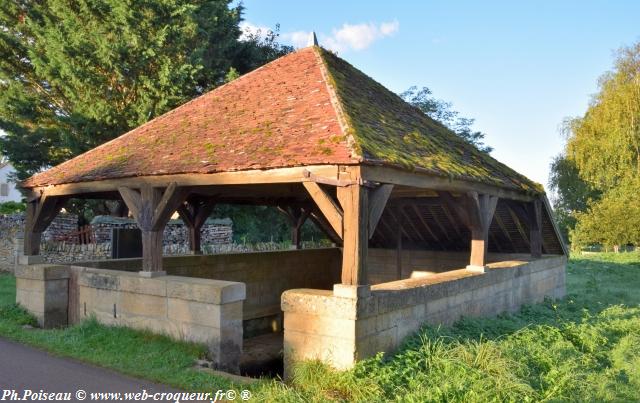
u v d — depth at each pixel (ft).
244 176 20.70
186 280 23.38
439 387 16.90
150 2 55.72
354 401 16.62
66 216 55.88
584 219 89.51
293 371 19.52
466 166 27.07
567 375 19.42
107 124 56.24
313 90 25.86
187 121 29.04
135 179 24.73
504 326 26.53
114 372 19.74
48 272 27.96
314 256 45.11
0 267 52.13
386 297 20.04
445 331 23.29
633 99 86.89
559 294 41.63
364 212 18.53
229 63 67.62
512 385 17.53
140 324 24.54
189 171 22.02
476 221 27.73
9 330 25.95
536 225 36.99
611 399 18.04
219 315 21.58
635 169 86.99
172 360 20.80
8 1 59.77
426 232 43.45
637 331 29.66
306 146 20.03
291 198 43.04
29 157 57.16
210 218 68.13
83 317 27.43
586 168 91.40
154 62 57.26
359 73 33.04
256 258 39.11
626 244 88.69
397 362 19.06
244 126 24.86
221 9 65.57
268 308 38.34
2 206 73.15
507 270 31.63
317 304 19.15
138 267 33.45
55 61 55.31
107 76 57.47
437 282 24.14
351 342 18.35
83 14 58.34
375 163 18.24
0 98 58.03
